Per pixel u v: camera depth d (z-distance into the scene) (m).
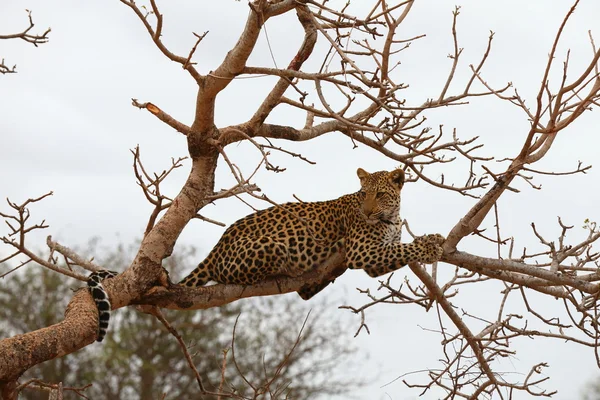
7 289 32.72
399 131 11.35
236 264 12.41
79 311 10.52
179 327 31.77
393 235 13.47
